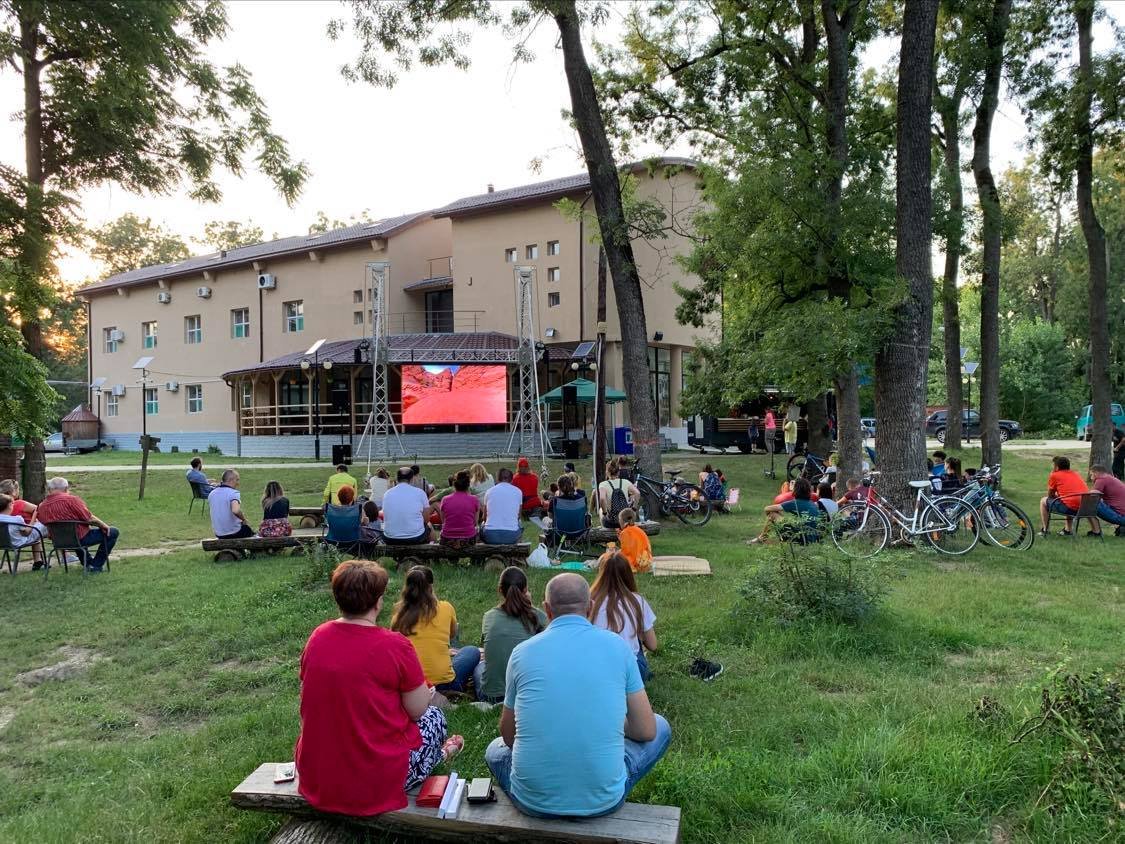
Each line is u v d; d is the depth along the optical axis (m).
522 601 4.93
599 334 14.42
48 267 11.65
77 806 3.70
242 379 32.03
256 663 6.18
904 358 10.79
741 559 9.95
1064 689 3.61
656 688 5.05
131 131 14.41
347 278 32.34
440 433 27.73
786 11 16.38
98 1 11.10
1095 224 16.09
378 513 10.38
